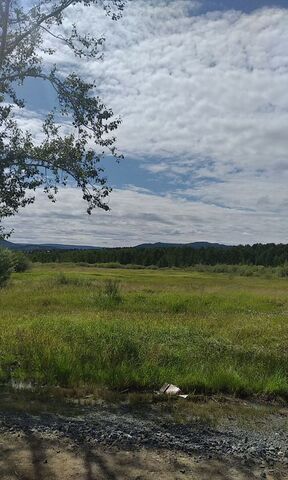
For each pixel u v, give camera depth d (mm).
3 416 5656
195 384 7578
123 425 5637
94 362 8188
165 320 15602
